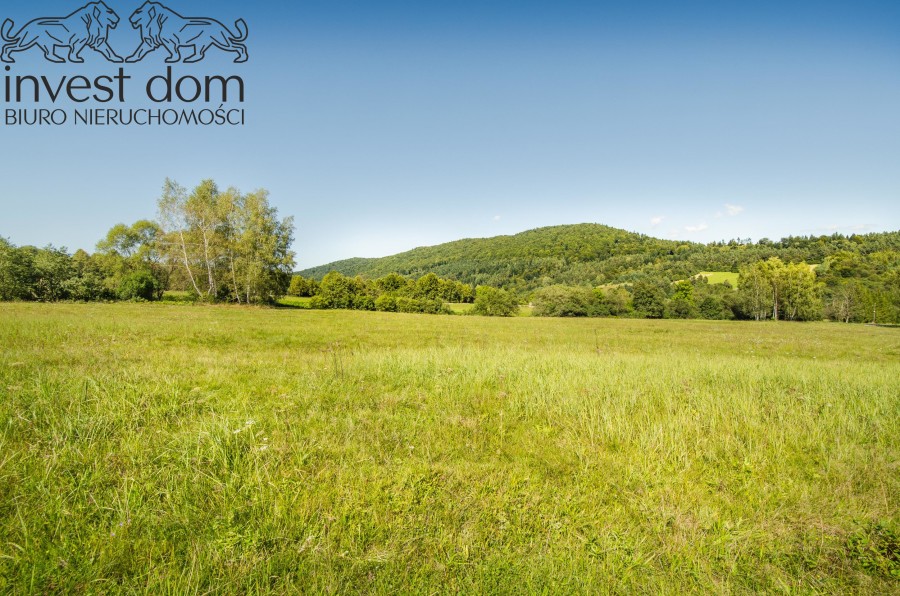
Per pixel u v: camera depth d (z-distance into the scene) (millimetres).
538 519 3430
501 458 4734
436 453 4738
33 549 2680
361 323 33812
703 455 4965
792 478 4410
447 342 22344
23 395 5508
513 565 2836
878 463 4719
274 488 3621
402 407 6402
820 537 3367
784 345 26453
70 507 3189
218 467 3984
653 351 20875
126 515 3094
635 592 2729
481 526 3305
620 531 3334
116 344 12227
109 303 39844
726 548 3166
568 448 5043
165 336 16188
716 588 2793
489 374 8758
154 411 5293
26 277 36875
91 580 2494
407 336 24750
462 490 3857
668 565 3008
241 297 49500
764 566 3039
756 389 7891
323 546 2908
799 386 8211
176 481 3660
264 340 18453
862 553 3125
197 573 2539
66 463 3846
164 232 46656
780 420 5941
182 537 2990
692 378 8656
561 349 20594
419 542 3064
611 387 7480
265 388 6988
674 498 3896
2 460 3781
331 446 4633
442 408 6492
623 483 4176
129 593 2432
